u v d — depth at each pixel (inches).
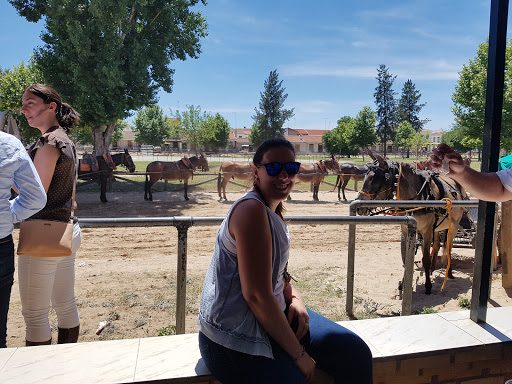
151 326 179.9
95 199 633.6
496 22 83.4
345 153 2965.1
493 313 102.9
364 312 199.3
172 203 608.4
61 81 850.1
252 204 61.6
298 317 73.0
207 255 311.7
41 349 81.7
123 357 78.6
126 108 866.1
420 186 237.9
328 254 326.6
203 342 68.3
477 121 1107.3
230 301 64.4
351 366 70.1
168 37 872.3
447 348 83.5
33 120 104.4
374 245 365.7
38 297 104.7
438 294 238.8
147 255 311.7
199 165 754.2
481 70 1095.6
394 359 80.4
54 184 100.3
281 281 70.4
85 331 172.9
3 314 89.9
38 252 98.8
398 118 3831.2
